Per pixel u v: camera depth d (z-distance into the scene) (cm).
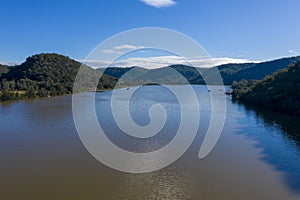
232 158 3878
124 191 2931
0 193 2892
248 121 6334
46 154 4072
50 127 5797
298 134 5125
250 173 3366
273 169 3481
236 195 2853
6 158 3919
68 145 4497
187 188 2998
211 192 2911
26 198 2791
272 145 4459
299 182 3123
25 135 5178
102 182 3139
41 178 3244
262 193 2891
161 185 3072
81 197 2811
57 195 2841
